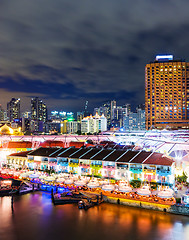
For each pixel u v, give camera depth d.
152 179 73.12
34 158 101.12
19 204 73.38
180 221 58.56
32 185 86.69
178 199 64.56
